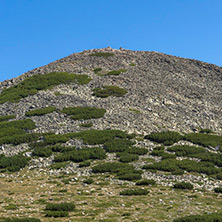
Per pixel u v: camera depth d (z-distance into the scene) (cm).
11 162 4775
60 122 6347
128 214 2581
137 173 4050
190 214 2598
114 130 5716
